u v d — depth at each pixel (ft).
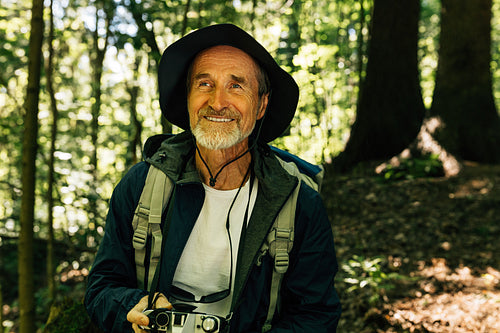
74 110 20.39
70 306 9.45
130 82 21.21
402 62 26.43
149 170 4.73
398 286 13.48
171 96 5.09
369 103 26.66
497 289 12.77
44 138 20.97
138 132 15.14
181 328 4.10
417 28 26.61
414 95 26.73
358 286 13.43
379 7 26.50
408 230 17.47
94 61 24.79
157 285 4.56
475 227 17.06
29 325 9.80
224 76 4.52
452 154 23.15
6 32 20.63
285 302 4.84
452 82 24.73
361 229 18.28
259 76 4.76
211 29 4.46
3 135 17.42
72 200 14.44
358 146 26.32
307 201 4.71
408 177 22.22
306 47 19.39
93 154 20.29
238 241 4.75
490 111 24.35
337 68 30.73
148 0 15.28
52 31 13.25
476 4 24.53
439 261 14.99
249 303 4.57
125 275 4.70
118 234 4.69
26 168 9.27
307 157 26.68
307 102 23.56
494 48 45.62
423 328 11.18
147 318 4.11
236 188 4.83
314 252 4.66
